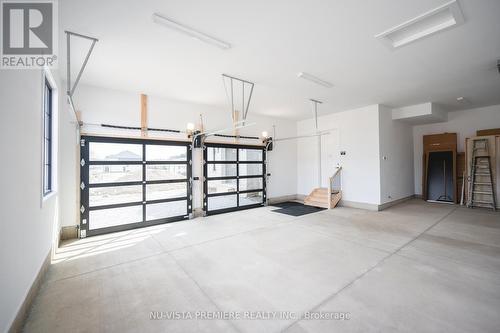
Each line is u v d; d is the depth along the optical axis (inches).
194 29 110.0
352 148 275.9
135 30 109.6
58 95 148.8
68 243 159.3
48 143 137.7
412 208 261.6
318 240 159.8
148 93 204.1
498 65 146.9
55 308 86.4
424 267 116.8
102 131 185.6
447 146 294.4
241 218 227.8
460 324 75.4
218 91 201.2
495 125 263.4
